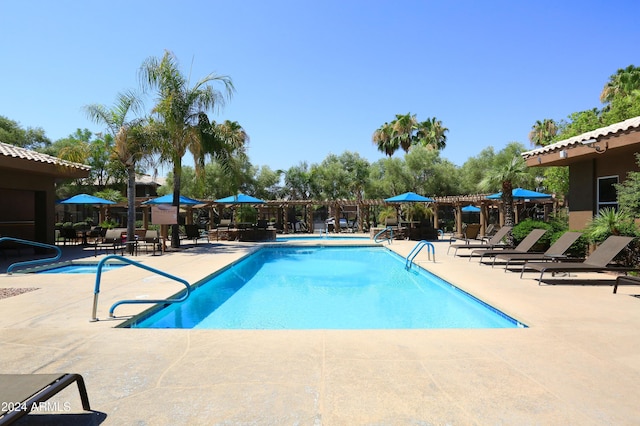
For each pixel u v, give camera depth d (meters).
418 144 36.81
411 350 3.74
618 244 7.33
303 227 31.47
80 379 2.50
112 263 11.34
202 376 3.13
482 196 20.72
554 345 3.88
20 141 32.06
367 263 13.19
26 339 4.09
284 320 6.28
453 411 2.56
